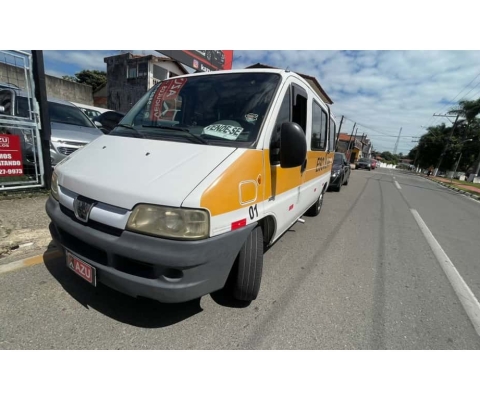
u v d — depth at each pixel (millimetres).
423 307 2785
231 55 11344
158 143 2211
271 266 3404
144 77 18891
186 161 1932
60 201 2127
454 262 4113
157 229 1667
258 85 2576
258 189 2164
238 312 2381
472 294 3150
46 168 4945
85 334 1976
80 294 2373
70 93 18016
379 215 6945
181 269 1704
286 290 2850
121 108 20156
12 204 4238
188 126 2459
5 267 2682
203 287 1832
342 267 3570
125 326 2084
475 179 33938
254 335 2141
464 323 2566
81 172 2066
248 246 2227
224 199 1808
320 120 4125
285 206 2881
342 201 8531
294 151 2156
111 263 1810
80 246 2041
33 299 2260
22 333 1926
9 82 5742
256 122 2283
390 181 19484
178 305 2371
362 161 35625
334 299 2773
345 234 5012
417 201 10414
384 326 2418
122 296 2402
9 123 4387
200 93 2672
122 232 1734
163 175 1816
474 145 40594
